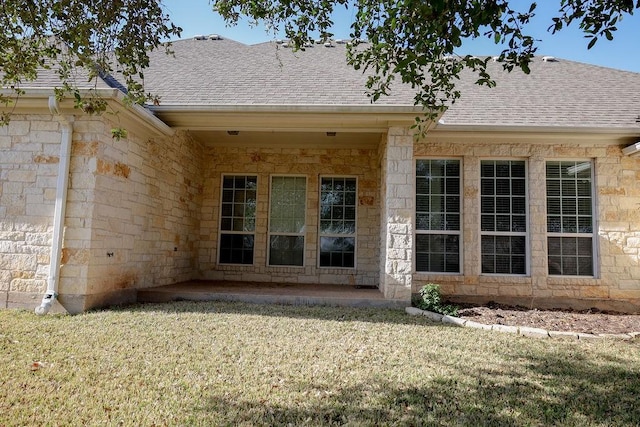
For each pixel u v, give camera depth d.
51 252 6.45
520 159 8.89
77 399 3.15
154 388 3.40
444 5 2.85
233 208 10.92
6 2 3.65
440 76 3.91
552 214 8.75
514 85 10.27
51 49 4.10
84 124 6.67
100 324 5.51
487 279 8.56
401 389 3.53
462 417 3.02
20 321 5.65
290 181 10.88
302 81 9.24
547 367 4.25
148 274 8.27
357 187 10.68
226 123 8.20
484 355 4.60
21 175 6.72
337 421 2.93
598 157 8.63
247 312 6.61
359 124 7.96
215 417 2.91
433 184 8.98
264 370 3.88
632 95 9.69
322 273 10.48
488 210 8.84
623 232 8.47
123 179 7.34
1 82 4.70
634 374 4.08
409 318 6.57
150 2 3.96
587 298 8.39
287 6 3.99
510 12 3.31
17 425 2.74
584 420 3.04
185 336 5.00
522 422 2.98
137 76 9.20
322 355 4.40
